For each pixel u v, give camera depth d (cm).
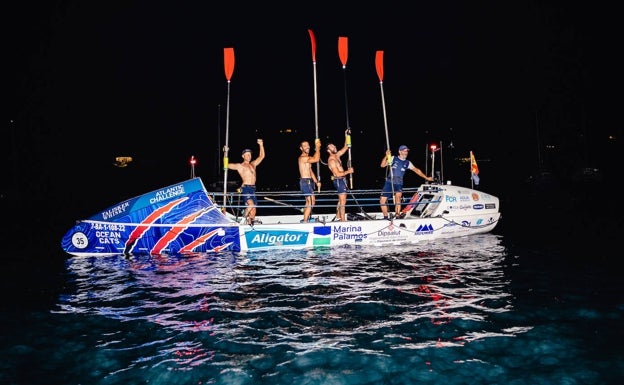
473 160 1192
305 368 472
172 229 992
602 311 623
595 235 1224
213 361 491
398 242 1091
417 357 493
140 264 913
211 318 615
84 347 530
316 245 1041
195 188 997
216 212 1003
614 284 751
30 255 1052
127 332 572
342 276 812
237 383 445
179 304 673
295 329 575
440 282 770
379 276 810
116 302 684
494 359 488
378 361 485
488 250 1027
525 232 1288
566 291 716
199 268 876
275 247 1020
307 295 707
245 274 830
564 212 1802
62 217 2044
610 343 523
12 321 611
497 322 588
